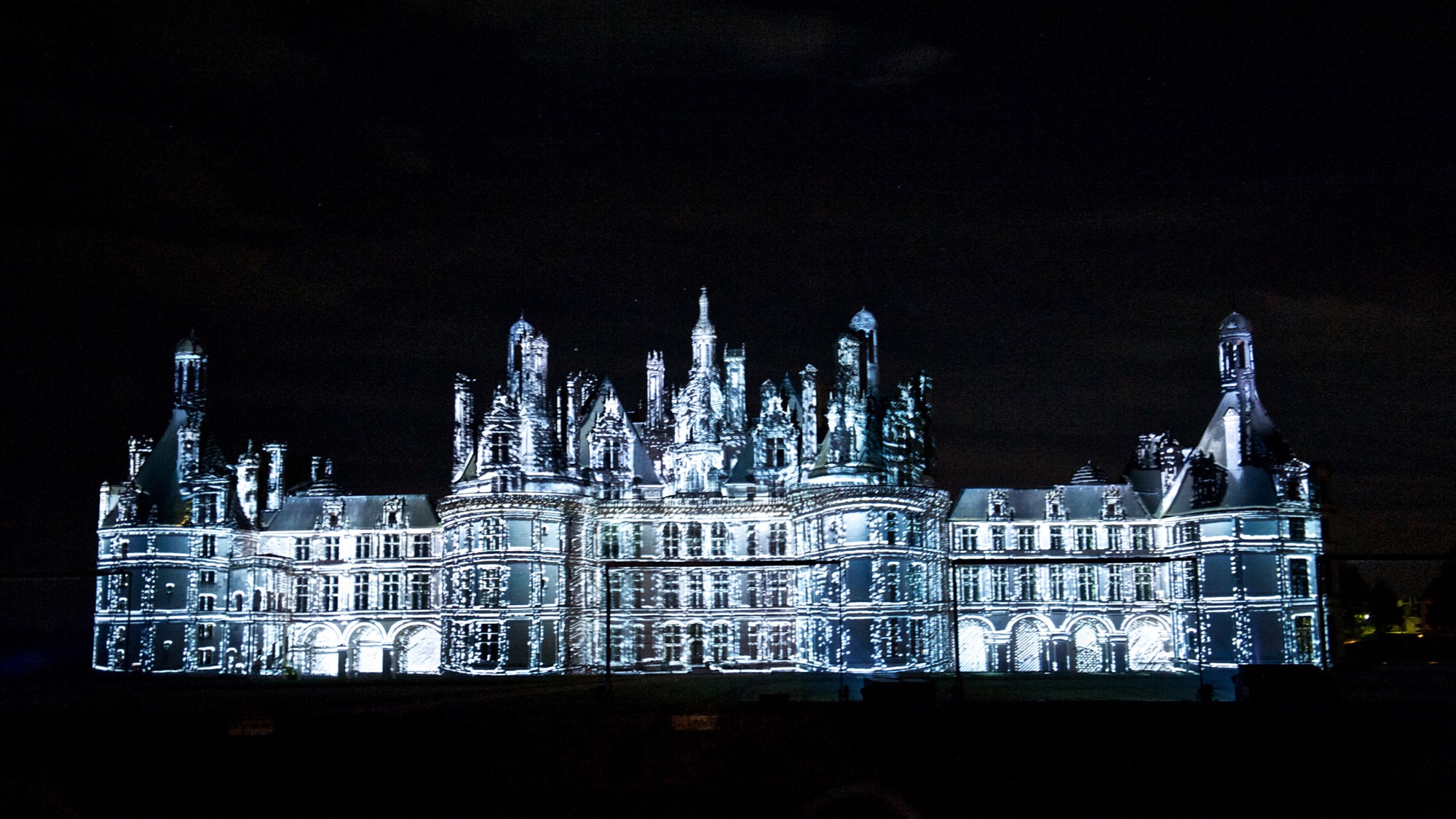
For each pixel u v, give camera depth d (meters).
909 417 106.94
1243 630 104.56
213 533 109.06
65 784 50.66
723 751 56.03
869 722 62.66
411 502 117.19
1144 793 48.53
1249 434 107.75
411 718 62.72
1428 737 59.41
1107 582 115.06
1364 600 167.00
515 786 49.84
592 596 109.69
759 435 114.25
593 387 120.50
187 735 59.69
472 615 104.00
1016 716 64.50
